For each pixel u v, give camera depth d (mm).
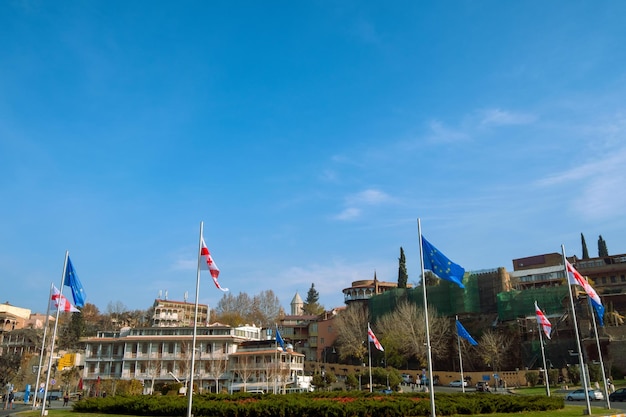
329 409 27078
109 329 153500
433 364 103812
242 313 165000
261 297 169000
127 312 175625
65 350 118688
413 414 28031
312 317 157625
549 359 91188
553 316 95500
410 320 102312
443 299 111438
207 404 28922
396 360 100000
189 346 92875
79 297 36250
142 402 30312
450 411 28594
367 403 28156
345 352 110438
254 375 85562
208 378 88812
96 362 95375
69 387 88250
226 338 92125
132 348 94125
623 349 82438
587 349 86750
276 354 79688
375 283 154000
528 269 126625
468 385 87250
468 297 108250
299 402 28547
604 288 108625
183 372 90188
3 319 131000
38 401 65562
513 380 85938
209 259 29875
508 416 28859
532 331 94188
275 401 29312
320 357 128250
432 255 28125
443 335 100938
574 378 80625
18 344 120438
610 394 55188
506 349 94375
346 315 121250
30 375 102000
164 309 158125
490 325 102000
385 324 108250
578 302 95125
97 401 31766
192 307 166250
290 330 147250
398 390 82500
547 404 33031
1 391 92062
